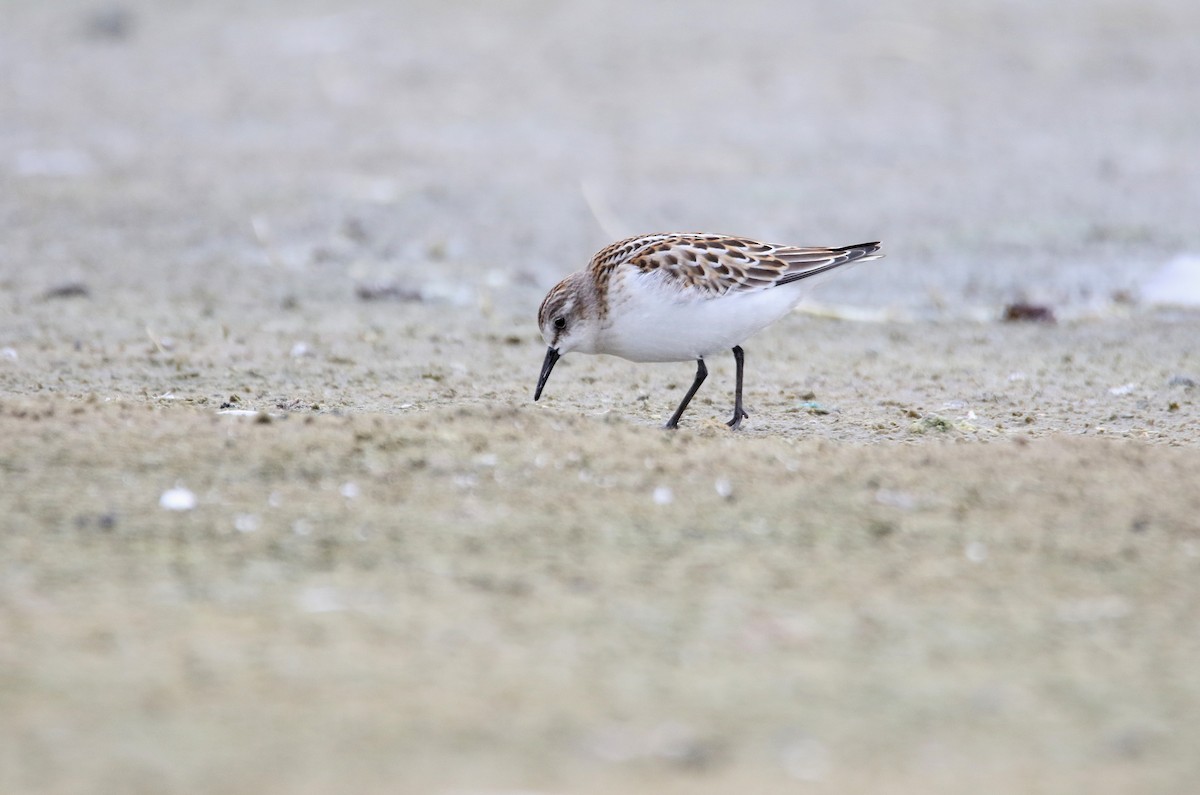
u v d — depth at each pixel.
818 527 9.34
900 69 30.89
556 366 15.01
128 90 29.89
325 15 36.16
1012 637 7.82
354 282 18.75
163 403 12.59
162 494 9.62
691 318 11.91
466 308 17.70
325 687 7.15
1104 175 23.97
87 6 37.28
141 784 6.31
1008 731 6.84
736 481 10.12
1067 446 11.00
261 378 14.07
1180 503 9.79
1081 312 17.64
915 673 7.40
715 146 25.88
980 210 22.09
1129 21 34.44
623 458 10.52
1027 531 9.30
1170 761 6.58
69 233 20.69
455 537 9.07
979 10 35.56
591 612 8.05
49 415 11.09
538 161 24.95
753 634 7.81
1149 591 8.44
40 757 6.50
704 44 33.06
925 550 8.99
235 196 22.77
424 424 11.10
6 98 29.12
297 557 8.73
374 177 24.00
